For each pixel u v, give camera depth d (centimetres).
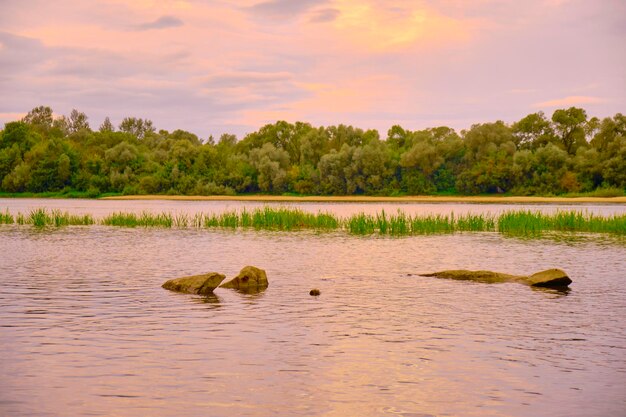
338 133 17375
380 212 9519
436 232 5688
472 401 1218
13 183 15988
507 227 5741
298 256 3750
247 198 14588
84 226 6356
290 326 1834
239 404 1195
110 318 1931
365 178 15275
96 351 1542
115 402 1199
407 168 15475
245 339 1670
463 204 12456
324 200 14625
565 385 1309
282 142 18500
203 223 6788
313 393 1257
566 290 2522
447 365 1446
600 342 1658
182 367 1418
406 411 1166
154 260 3519
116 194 15450
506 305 2183
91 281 2709
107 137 19062
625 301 2267
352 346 1608
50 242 4616
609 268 3216
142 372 1378
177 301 2233
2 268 3141
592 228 5731
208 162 15575
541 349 1587
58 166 15900
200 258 3625
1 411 1149
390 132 18688
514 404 1203
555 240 4872
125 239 4894
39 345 1596
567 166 14012
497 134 15000
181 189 15038
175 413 1148
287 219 6181
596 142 15188
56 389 1266
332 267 3244
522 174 14262
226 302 2220
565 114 15550
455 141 15538
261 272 2623
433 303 2220
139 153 16488
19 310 2048
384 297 2339
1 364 1430
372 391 1270
